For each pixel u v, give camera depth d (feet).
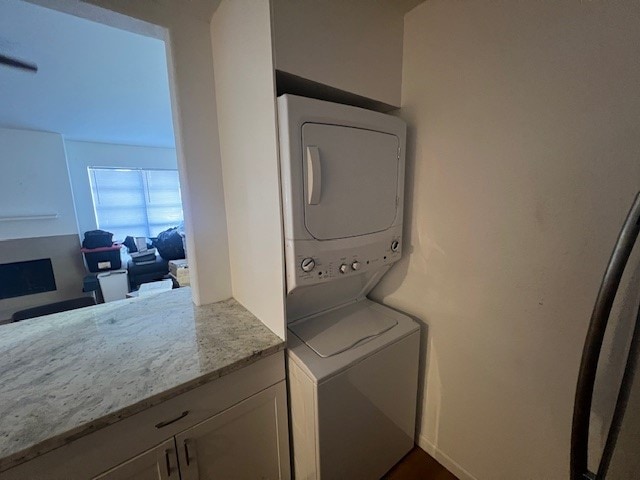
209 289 5.27
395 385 4.63
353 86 4.00
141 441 3.01
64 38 5.31
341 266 4.02
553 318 3.56
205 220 5.01
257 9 3.28
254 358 3.69
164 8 4.09
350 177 3.93
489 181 3.90
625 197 2.86
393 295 5.60
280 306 3.95
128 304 5.36
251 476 4.09
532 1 3.23
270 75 3.25
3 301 12.69
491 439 4.44
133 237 17.06
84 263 14.34
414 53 4.50
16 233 12.55
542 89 3.28
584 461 2.47
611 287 2.10
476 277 4.25
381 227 4.47
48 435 2.46
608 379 3.20
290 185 3.41
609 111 2.86
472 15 3.76
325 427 3.75
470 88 3.92
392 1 4.20
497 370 4.21
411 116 4.70
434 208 4.63
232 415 3.69
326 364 3.77
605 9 2.77
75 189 15.62
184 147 4.61
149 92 8.22
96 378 3.22
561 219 3.33
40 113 9.77
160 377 3.22
